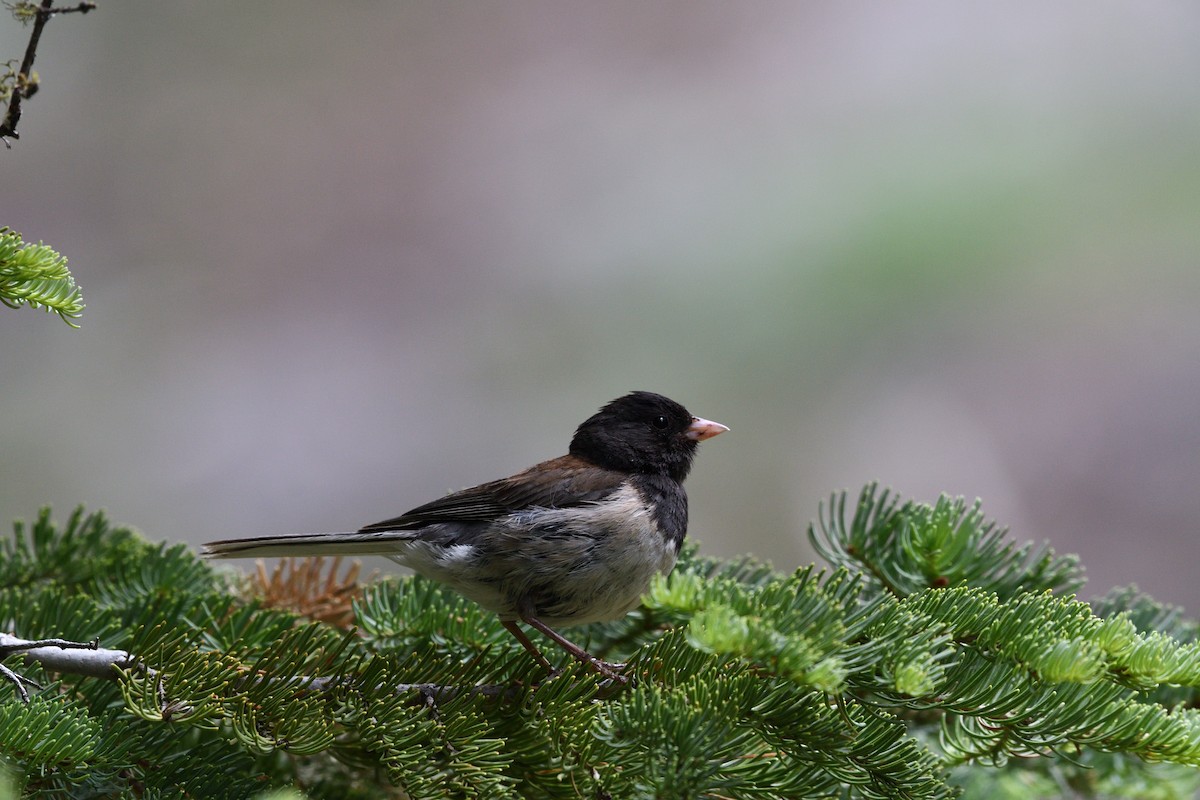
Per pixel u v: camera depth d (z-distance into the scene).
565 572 6.13
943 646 4.40
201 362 14.91
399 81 16.38
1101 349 14.00
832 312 13.93
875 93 14.90
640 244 14.80
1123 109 14.23
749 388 13.93
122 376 14.54
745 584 5.74
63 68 15.31
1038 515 13.93
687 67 15.94
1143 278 13.91
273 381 14.91
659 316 14.45
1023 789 6.12
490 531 6.22
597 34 16.41
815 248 13.98
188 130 15.77
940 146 14.31
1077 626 4.32
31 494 13.56
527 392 14.73
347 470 14.47
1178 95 14.19
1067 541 14.05
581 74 16.30
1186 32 14.48
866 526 5.84
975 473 13.95
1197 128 14.02
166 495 14.01
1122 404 14.09
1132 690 4.35
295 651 4.54
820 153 14.62
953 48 14.86
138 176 15.52
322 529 14.24
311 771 5.40
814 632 3.87
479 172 15.92
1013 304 13.97
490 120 16.22
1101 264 13.85
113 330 14.67
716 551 13.70
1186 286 13.81
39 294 4.56
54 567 6.19
